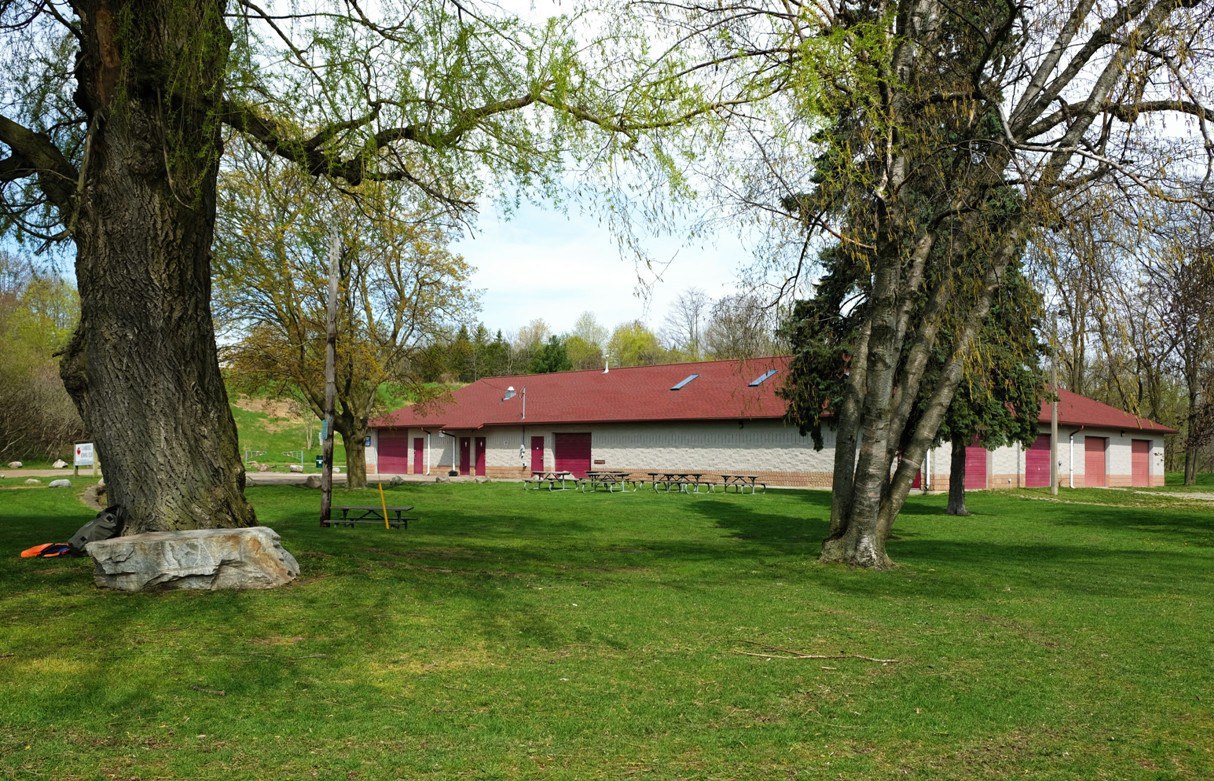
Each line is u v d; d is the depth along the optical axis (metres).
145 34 8.94
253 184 10.99
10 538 12.35
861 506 12.37
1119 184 9.48
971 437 20.53
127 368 9.17
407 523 18.88
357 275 26.69
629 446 43.38
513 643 7.14
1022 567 12.97
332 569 9.92
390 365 29.52
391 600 8.51
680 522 21.33
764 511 25.08
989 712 5.68
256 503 24.48
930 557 14.16
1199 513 26.31
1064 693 6.14
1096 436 44.00
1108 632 8.14
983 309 12.10
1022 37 10.97
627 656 6.86
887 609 9.05
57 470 42.88
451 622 7.75
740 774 4.59
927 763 4.82
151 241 9.12
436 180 10.55
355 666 6.33
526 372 91.38
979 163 11.24
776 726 5.34
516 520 20.97
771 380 39.91
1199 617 8.98
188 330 9.44
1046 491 36.62
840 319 17.91
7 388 44.75
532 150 9.66
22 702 5.29
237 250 12.76
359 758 4.64
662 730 5.22
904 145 11.20
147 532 9.11
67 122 10.86
